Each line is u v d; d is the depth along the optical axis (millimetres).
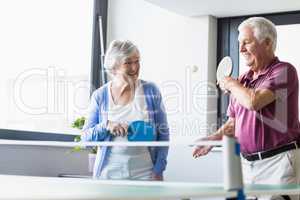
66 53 3658
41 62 3428
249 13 3553
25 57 3297
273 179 2088
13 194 1117
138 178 2236
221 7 3426
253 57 2182
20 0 3270
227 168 1195
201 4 3375
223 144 1213
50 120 3449
